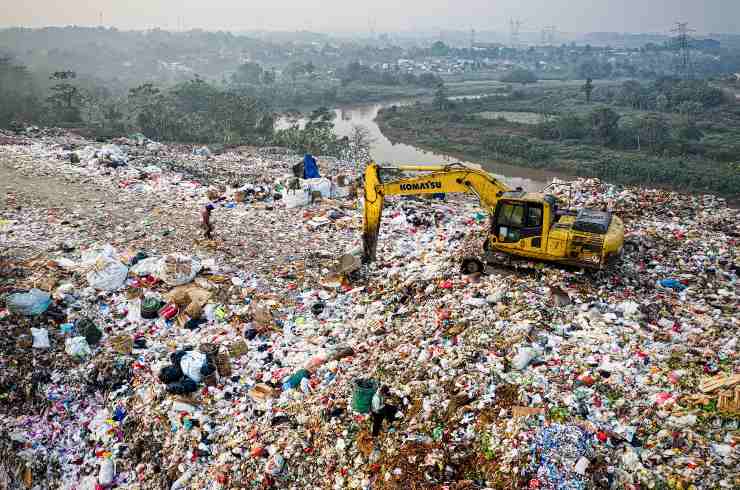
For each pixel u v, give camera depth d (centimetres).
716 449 680
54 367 1060
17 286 1248
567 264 1180
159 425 956
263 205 2036
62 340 1125
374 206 1383
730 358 861
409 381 938
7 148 2570
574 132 5969
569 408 787
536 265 1234
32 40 15525
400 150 5606
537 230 1182
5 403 975
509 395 837
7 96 5238
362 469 804
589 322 1007
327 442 861
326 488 801
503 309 1077
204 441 923
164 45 16325
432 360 970
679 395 783
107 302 1274
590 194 1964
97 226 1708
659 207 1789
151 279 1361
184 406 977
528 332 975
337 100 9794
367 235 1423
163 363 1073
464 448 776
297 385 1014
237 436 926
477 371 902
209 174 2684
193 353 1069
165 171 2522
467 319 1065
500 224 1215
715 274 1240
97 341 1147
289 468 844
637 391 806
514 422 774
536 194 1225
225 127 5134
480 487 717
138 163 2630
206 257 1546
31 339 1093
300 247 1672
